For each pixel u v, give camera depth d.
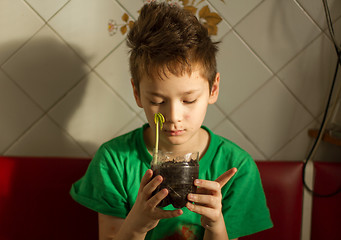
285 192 1.19
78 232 1.17
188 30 0.86
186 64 0.81
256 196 1.04
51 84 1.24
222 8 1.21
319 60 1.25
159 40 0.83
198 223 0.99
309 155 1.24
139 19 0.94
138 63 0.87
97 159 1.03
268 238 1.18
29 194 1.16
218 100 1.27
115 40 1.22
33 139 1.26
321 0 1.22
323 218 1.21
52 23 1.20
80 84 1.24
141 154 1.03
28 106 1.25
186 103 0.85
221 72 1.25
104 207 0.99
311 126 1.29
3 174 1.16
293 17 1.22
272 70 1.25
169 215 0.76
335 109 1.21
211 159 1.03
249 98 1.27
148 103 0.87
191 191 0.74
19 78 1.23
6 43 1.21
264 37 1.23
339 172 1.21
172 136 0.87
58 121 1.26
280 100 1.27
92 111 1.26
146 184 0.78
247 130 1.29
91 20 1.21
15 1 1.19
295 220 1.19
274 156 1.30
